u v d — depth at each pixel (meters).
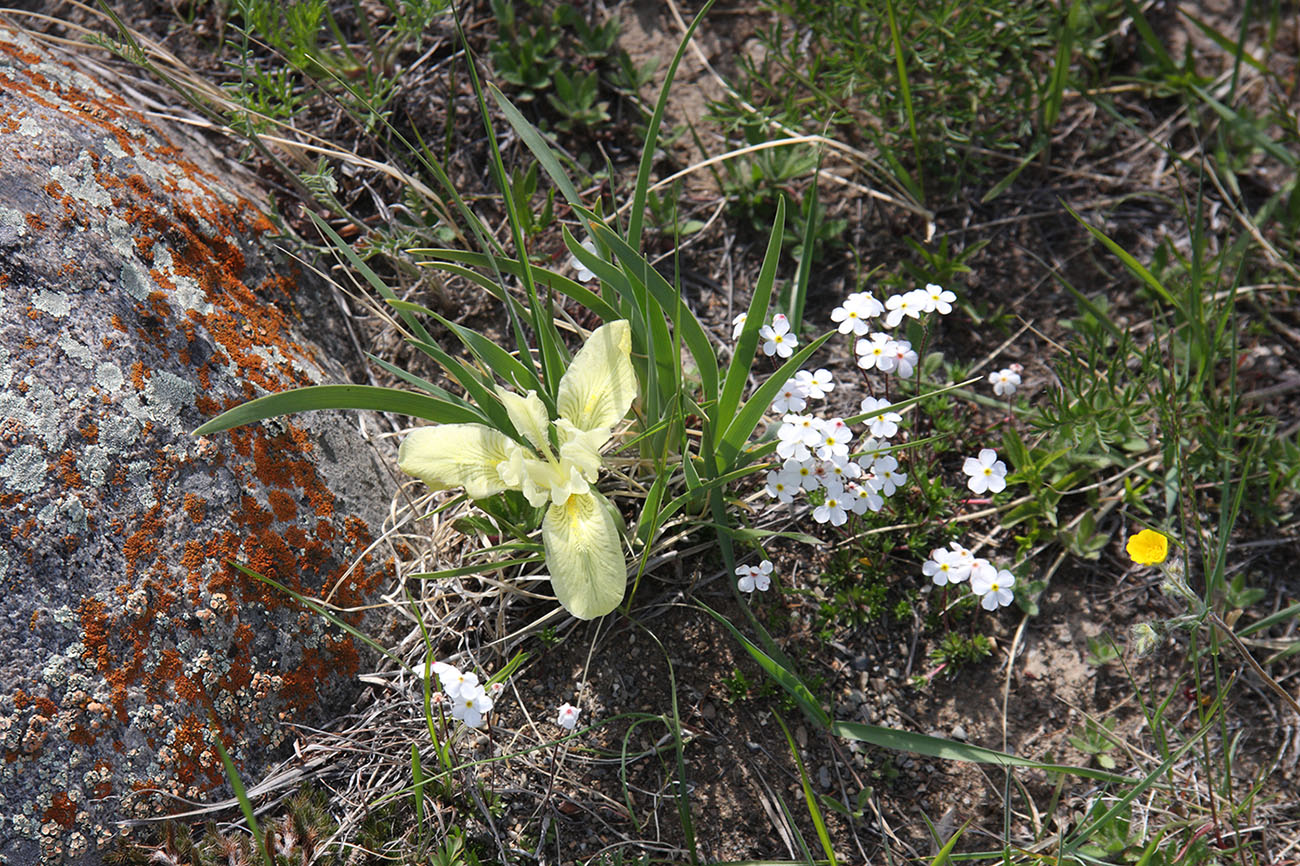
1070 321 0.51
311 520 0.45
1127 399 0.47
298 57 0.49
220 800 0.43
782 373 0.44
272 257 0.49
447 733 0.45
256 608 0.44
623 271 0.44
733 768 0.45
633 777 0.45
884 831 0.43
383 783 0.44
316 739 0.44
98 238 0.44
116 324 0.43
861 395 0.50
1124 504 0.48
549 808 0.44
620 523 0.44
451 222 0.50
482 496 0.42
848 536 0.48
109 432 0.42
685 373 0.50
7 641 0.41
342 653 0.45
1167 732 0.46
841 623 0.47
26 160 0.44
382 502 0.47
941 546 0.48
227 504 0.44
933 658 0.47
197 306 0.45
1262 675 0.42
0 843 0.40
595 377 0.43
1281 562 0.48
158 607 0.42
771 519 0.48
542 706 0.46
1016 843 0.45
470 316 0.51
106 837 0.41
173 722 0.42
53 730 0.41
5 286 0.42
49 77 0.47
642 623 0.47
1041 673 0.47
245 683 0.43
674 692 0.42
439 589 0.47
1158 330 0.51
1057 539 0.48
